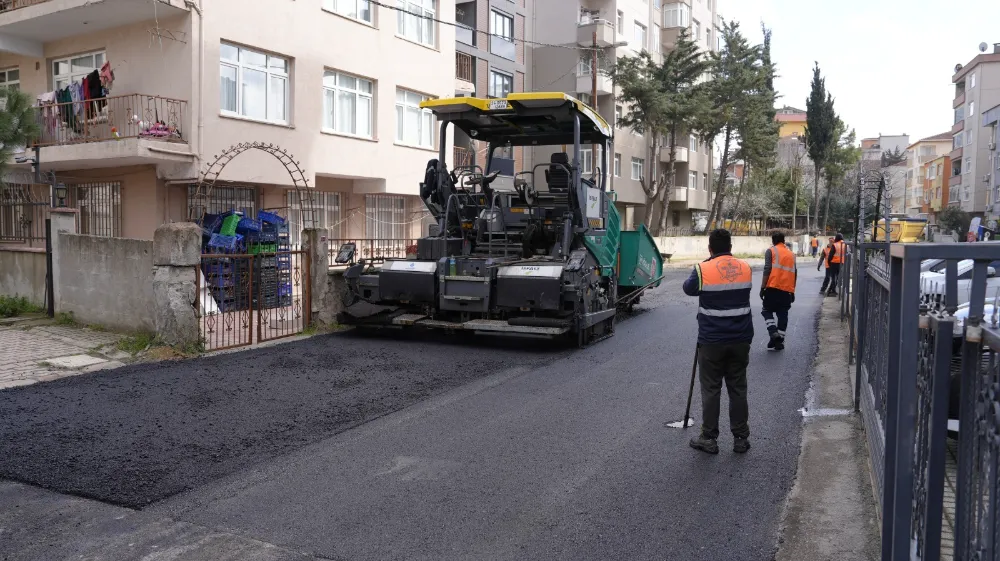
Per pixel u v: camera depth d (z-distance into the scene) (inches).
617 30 1643.7
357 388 307.1
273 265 525.0
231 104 623.2
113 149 558.6
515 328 399.2
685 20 1907.0
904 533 112.8
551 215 442.3
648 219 1632.6
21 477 201.5
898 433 112.7
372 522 175.0
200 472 207.5
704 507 183.3
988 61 2463.1
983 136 2485.2
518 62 1523.1
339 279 465.1
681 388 313.9
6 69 714.8
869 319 245.3
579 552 159.2
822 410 275.6
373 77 762.2
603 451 227.6
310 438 239.5
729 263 225.8
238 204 649.6
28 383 308.0
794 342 438.6
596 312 430.3
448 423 258.4
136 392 294.7
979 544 93.7
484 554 158.4
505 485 198.7
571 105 422.0
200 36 588.1
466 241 454.6
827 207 2484.0
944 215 2377.0
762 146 1889.8
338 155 721.0
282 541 165.0
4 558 157.2
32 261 480.1
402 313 442.0
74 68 664.4
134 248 398.0
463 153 926.4
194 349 373.7
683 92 1552.7
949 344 102.0
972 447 98.8
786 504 184.5
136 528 171.9
